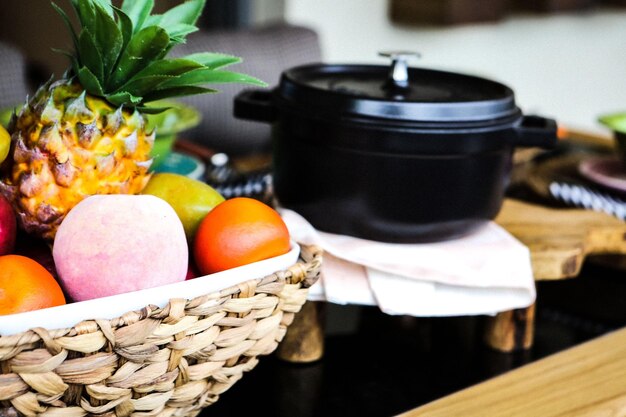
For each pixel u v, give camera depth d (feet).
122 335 1.45
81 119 1.74
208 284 1.61
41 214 1.75
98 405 1.51
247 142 5.54
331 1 8.13
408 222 2.31
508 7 9.46
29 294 1.48
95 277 1.56
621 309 2.93
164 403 1.61
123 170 1.82
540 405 1.96
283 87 2.44
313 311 2.32
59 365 1.41
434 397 2.23
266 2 8.02
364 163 2.23
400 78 2.42
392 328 2.67
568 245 2.57
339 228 2.40
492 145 2.27
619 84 12.44
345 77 2.70
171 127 2.87
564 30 11.00
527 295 2.40
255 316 1.66
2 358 1.35
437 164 2.23
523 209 2.99
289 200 2.47
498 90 2.50
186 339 1.55
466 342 2.61
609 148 4.62
